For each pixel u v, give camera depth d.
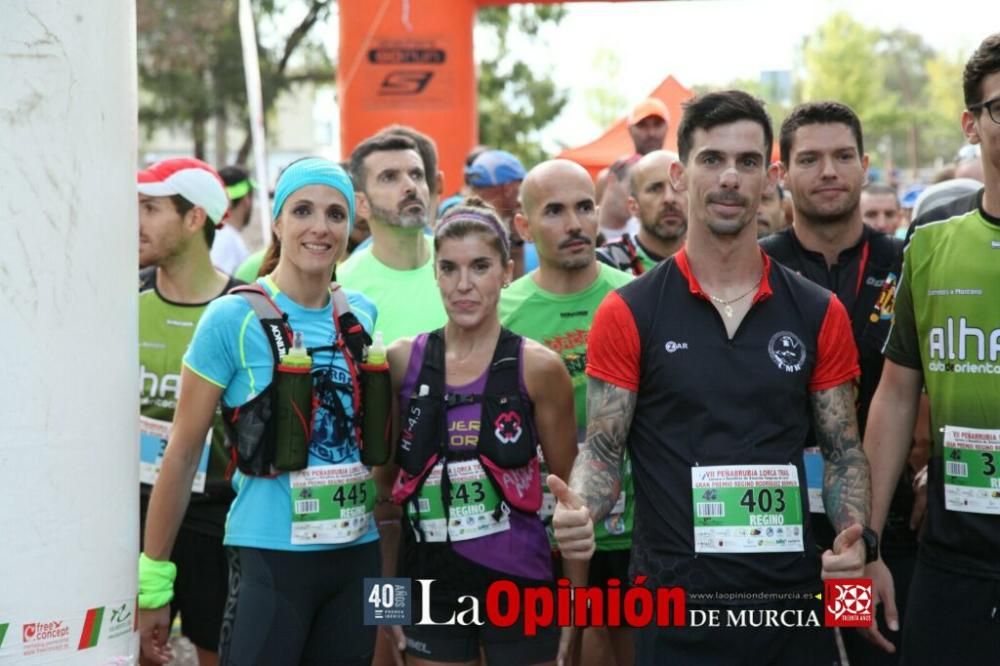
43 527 2.62
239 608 3.65
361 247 5.31
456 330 3.95
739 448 3.28
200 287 4.68
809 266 4.36
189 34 25.25
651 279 3.41
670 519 3.30
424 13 13.12
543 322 4.63
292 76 26.83
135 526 2.88
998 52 3.32
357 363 3.77
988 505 3.46
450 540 3.83
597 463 3.36
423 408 3.87
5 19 2.57
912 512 4.27
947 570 3.55
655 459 3.35
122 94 2.77
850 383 3.45
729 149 3.30
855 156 4.30
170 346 4.61
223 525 4.51
